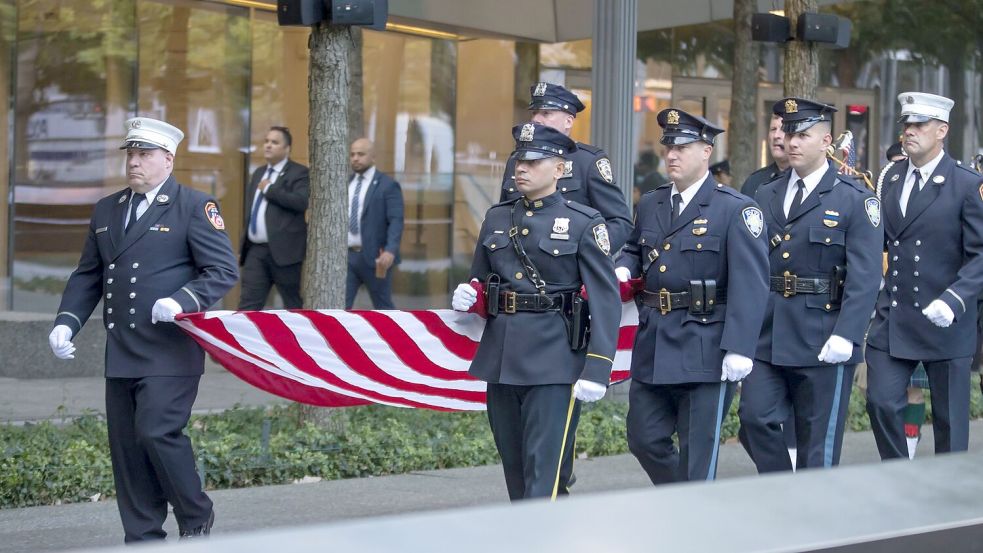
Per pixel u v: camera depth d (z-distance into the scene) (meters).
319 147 10.50
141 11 17.16
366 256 14.36
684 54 20.36
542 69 20.02
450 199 19.81
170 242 7.08
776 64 21.17
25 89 16.41
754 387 8.16
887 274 9.13
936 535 2.78
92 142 16.95
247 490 9.27
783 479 2.98
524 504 2.64
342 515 8.45
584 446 10.80
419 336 7.99
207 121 17.69
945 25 21.61
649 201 7.82
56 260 16.80
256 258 14.19
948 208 8.87
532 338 6.86
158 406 6.95
